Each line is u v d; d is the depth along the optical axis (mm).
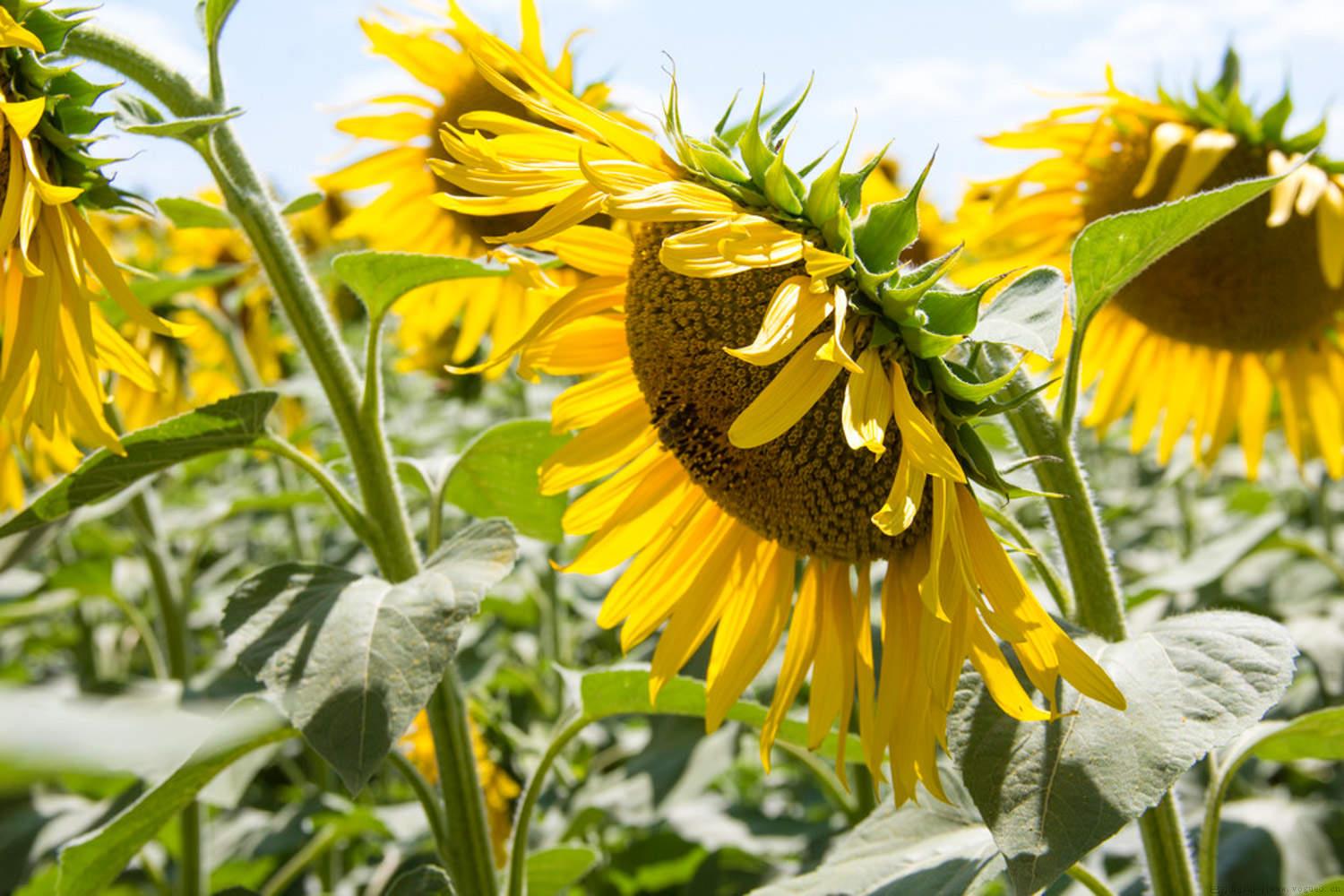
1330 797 1336
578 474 788
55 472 1238
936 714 654
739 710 812
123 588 1703
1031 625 634
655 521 782
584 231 753
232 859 1248
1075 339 704
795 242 647
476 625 1607
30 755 139
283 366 2033
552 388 1752
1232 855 990
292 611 696
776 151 685
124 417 1525
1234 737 599
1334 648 1272
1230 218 1111
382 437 796
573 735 808
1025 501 1036
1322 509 1696
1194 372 1217
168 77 770
